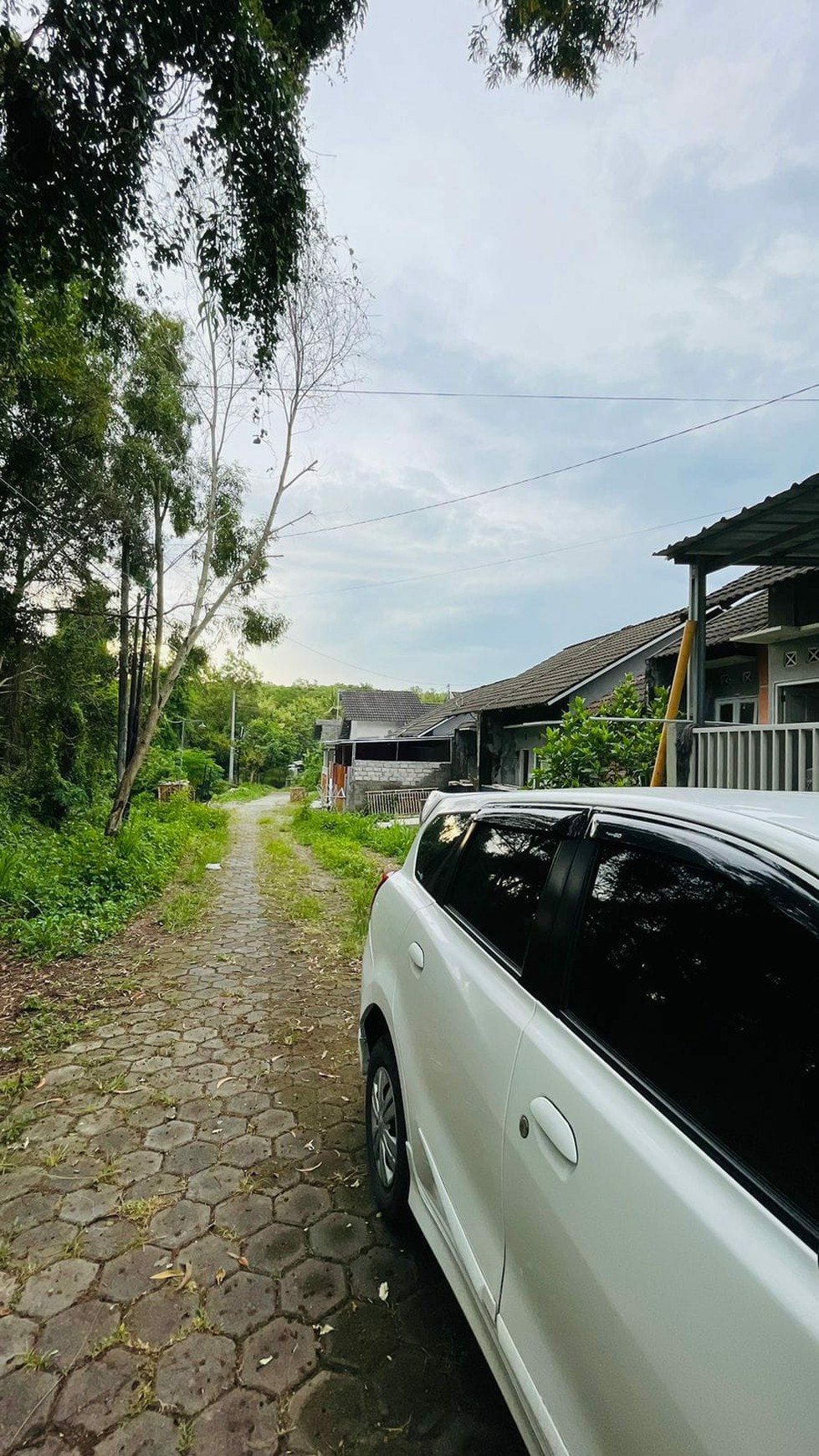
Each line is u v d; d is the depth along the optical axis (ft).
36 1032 13.02
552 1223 4.06
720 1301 2.96
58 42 13.29
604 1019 4.47
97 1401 5.42
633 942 4.53
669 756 17.29
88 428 31.01
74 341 28.19
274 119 15.43
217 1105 10.37
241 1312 6.34
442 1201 5.77
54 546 32.45
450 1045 6.04
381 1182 7.84
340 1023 13.98
